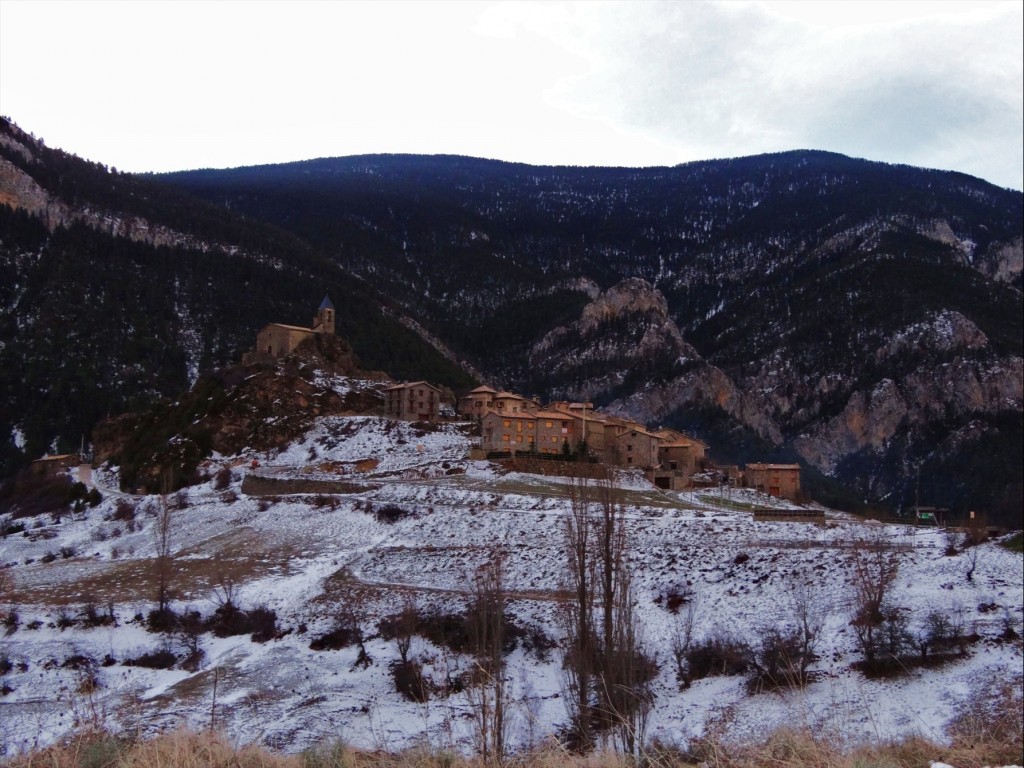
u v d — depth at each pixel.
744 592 66.31
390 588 73.56
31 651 59.88
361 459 131.12
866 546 73.00
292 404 151.50
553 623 59.09
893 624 53.03
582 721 32.81
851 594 62.44
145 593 74.00
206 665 58.09
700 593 67.31
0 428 191.75
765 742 23.66
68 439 189.00
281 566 83.00
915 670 50.22
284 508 104.62
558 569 73.88
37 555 91.50
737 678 50.75
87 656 59.44
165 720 44.62
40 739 33.00
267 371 159.88
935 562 68.88
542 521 90.69
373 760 20.83
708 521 88.69
